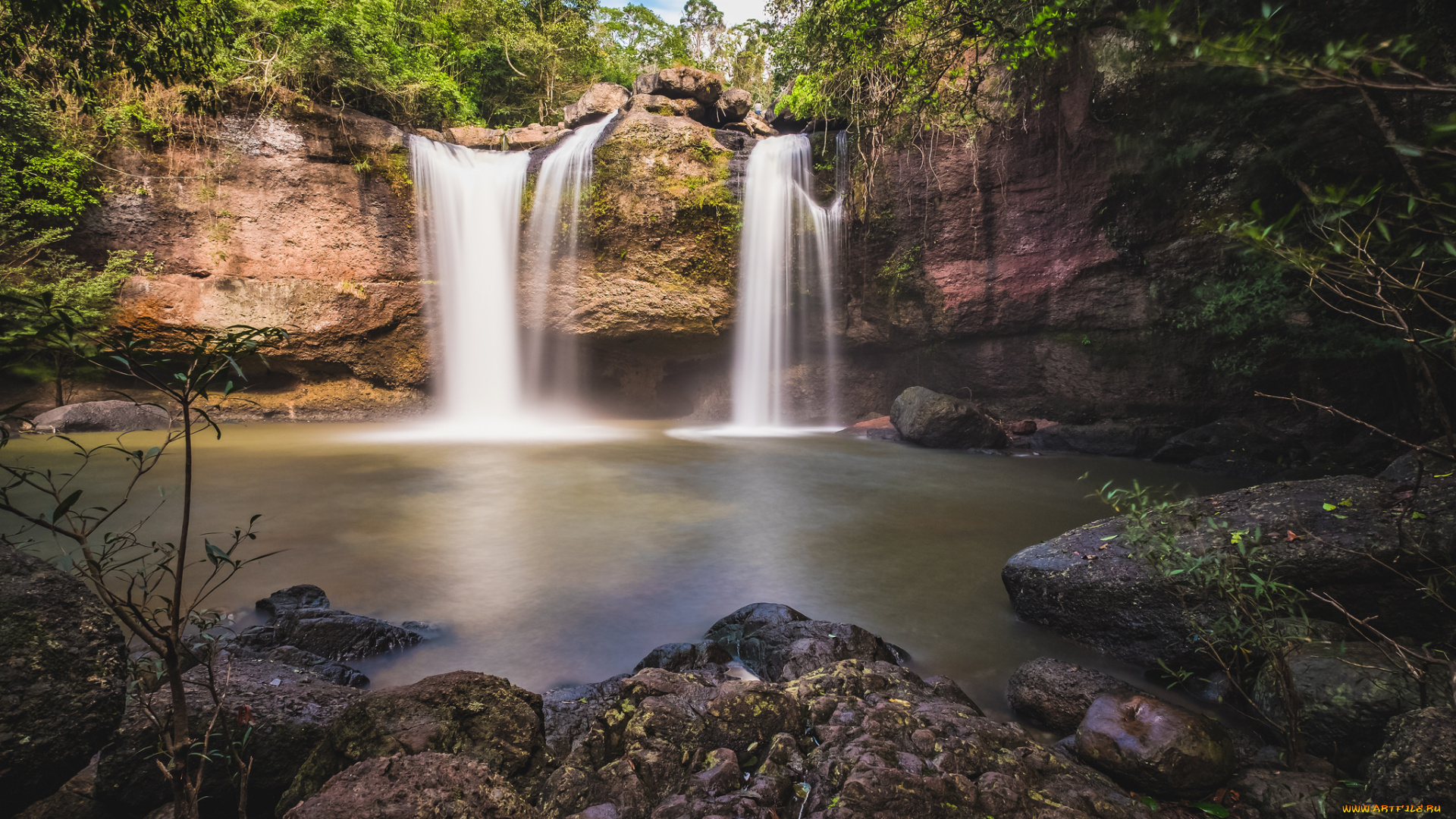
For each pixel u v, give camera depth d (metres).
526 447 15.52
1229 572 4.04
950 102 15.18
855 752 3.08
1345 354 13.20
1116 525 5.80
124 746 2.91
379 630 4.95
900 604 6.05
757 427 21.66
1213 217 14.34
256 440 15.71
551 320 21.05
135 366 2.03
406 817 2.19
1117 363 17.20
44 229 16.08
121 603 2.04
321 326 18.77
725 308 21.11
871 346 21.39
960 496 10.72
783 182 20.50
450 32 26.17
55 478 10.56
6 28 7.26
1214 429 14.48
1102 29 12.49
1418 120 8.80
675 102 21.53
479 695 3.18
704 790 2.93
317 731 3.25
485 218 20.66
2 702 2.17
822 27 13.00
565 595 6.11
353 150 18.83
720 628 5.29
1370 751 3.42
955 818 2.80
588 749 3.27
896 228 19.50
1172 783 3.17
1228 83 10.92
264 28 18.17
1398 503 4.68
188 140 17.22
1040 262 17.70
